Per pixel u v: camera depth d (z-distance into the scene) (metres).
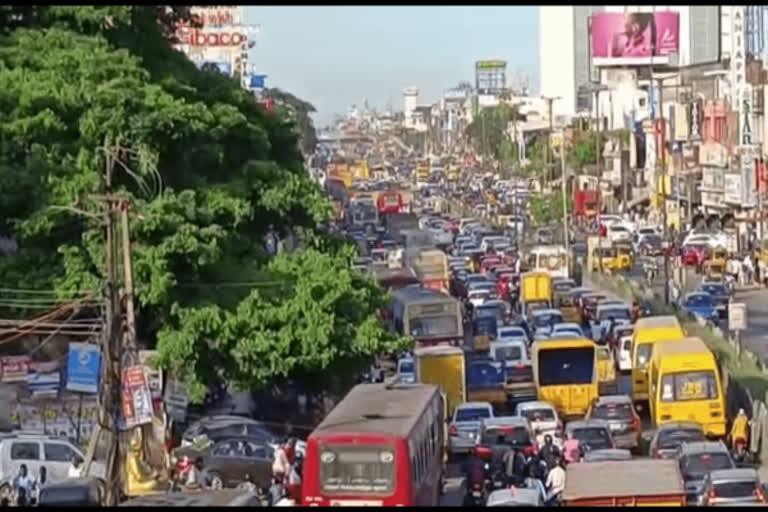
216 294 81.38
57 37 86.56
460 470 79.38
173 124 82.44
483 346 116.25
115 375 60.81
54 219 78.50
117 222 75.88
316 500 57.00
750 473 59.66
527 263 180.12
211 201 84.38
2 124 80.31
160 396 72.94
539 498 57.44
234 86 93.38
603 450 70.00
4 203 79.19
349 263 91.88
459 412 87.12
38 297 78.69
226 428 76.19
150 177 81.69
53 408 79.62
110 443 63.22
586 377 95.94
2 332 78.00
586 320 133.00
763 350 115.81
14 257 79.94
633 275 177.50
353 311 83.25
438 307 113.56
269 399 89.00
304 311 81.12
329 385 83.88
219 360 80.00
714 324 126.69
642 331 99.75
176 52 93.19
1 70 83.06
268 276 82.62
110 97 81.19
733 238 192.88
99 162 80.69
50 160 80.62
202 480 68.25
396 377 88.31
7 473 70.06
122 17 88.69
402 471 56.66
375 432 57.22
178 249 79.12
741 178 197.88
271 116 95.75
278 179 89.31
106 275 69.94
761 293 159.12
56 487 55.41
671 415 85.88
